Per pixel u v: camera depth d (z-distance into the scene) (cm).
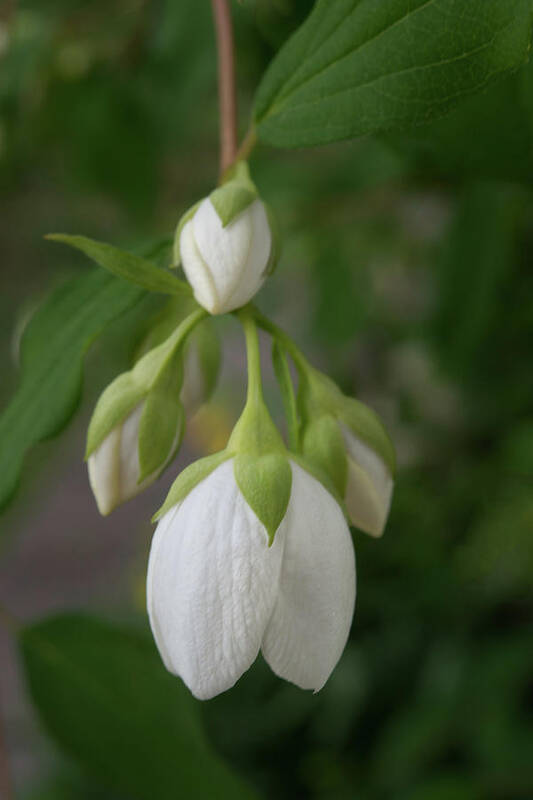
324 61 15
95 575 79
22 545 83
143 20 27
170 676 18
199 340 16
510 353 32
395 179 28
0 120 28
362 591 46
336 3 15
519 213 26
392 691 47
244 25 22
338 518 14
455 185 26
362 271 33
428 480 40
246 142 16
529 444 30
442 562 43
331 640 13
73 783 48
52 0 27
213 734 49
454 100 15
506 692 41
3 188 33
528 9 14
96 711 18
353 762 46
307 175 30
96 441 15
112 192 29
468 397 35
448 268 27
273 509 13
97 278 16
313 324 33
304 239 32
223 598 13
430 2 14
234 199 14
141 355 16
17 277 38
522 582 45
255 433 14
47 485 40
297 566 13
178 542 13
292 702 49
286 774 48
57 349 16
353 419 15
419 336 33
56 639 18
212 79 25
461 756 41
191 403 16
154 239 16
